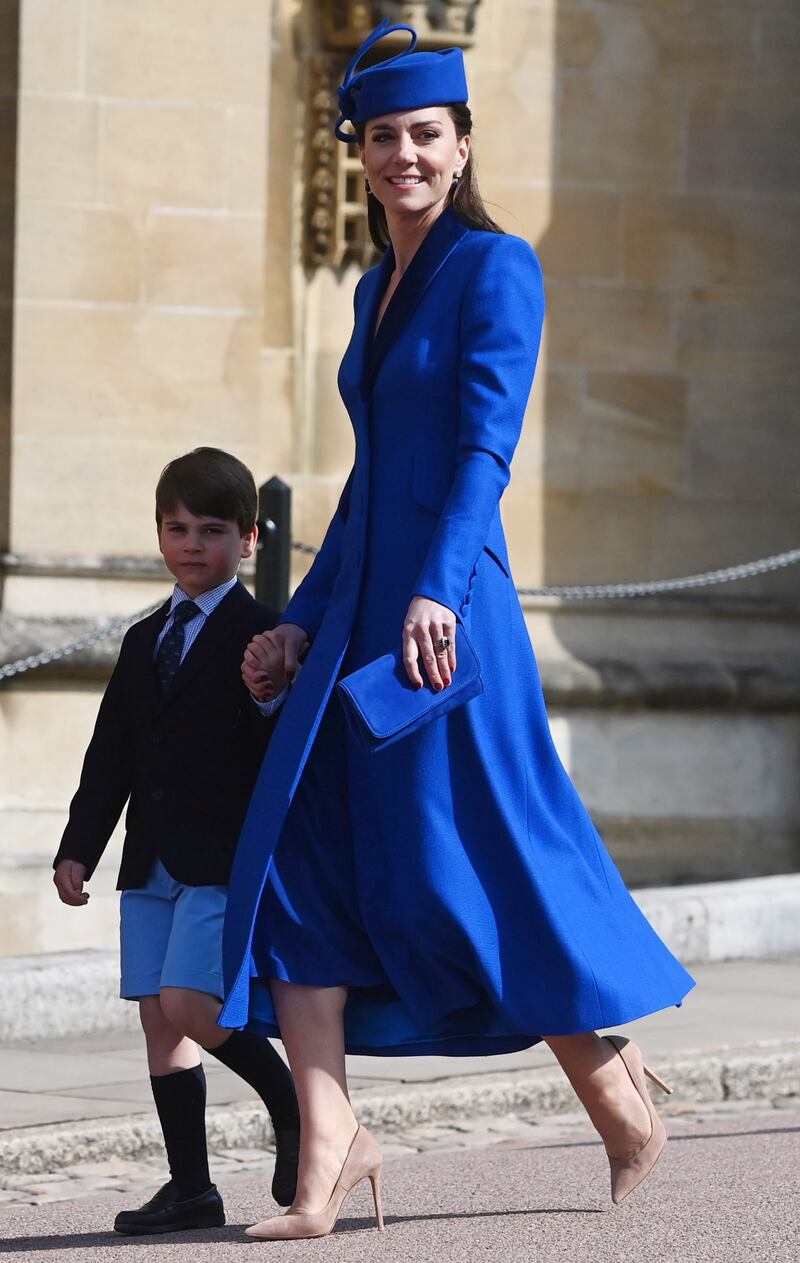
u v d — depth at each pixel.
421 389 10.34
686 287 32.03
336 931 10.25
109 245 28.47
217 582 11.45
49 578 28.11
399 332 10.50
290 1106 11.49
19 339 28.12
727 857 31.56
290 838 10.31
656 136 31.92
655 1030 18.23
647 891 23.31
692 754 31.50
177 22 28.69
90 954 18.98
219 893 11.00
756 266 32.22
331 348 30.50
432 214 10.55
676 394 31.97
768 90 32.22
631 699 31.03
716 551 32.06
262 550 21.23
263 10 29.09
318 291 30.47
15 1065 16.69
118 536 28.47
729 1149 14.21
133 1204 12.80
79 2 28.31
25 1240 11.38
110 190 28.47
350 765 10.33
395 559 10.31
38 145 28.20
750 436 32.22
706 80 32.06
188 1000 10.89
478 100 31.16
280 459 30.36
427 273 10.46
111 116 28.47
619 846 31.05
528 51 31.36
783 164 32.31
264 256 29.75
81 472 28.33
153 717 11.23
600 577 31.62
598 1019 10.05
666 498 31.92
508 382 10.14
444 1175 13.33
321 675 10.27
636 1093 10.60
